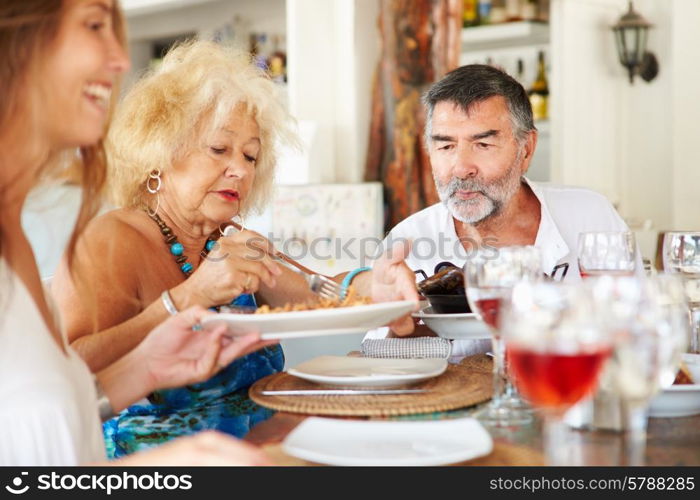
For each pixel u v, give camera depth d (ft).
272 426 3.60
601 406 3.40
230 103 5.69
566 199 7.75
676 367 3.61
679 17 16.26
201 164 5.73
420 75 13.20
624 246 4.54
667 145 16.53
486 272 3.62
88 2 3.50
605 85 16.70
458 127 7.16
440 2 13.26
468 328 5.04
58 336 3.75
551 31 15.81
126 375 4.00
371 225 12.92
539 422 3.55
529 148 7.48
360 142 13.84
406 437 3.18
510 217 7.53
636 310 2.88
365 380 4.10
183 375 4.00
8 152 3.49
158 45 18.71
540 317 2.78
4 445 3.24
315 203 13.14
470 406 3.83
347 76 13.87
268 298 6.25
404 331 5.13
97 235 5.35
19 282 3.41
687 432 3.37
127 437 4.47
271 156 6.40
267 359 5.47
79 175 4.28
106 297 5.21
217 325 3.91
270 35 16.51
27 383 3.27
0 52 3.37
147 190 5.84
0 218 3.57
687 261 5.06
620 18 16.16
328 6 13.84
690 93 16.39
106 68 3.60
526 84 16.60
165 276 5.66
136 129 5.66
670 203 16.55
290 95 13.65
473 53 17.25
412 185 13.32
